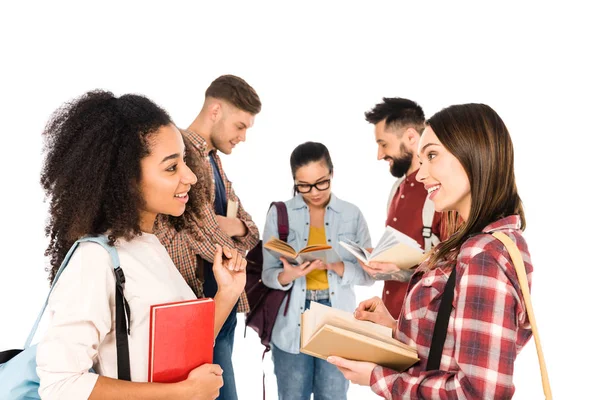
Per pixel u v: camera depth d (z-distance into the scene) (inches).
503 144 51.0
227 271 61.1
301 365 107.0
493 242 47.8
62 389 42.8
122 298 48.1
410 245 87.4
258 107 106.6
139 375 49.0
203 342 50.8
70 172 48.6
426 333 52.5
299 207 110.9
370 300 71.1
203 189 68.3
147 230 55.4
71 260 47.6
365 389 141.3
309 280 108.4
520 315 48.4
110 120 49.5
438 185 53.4
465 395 45.4
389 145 106.7
